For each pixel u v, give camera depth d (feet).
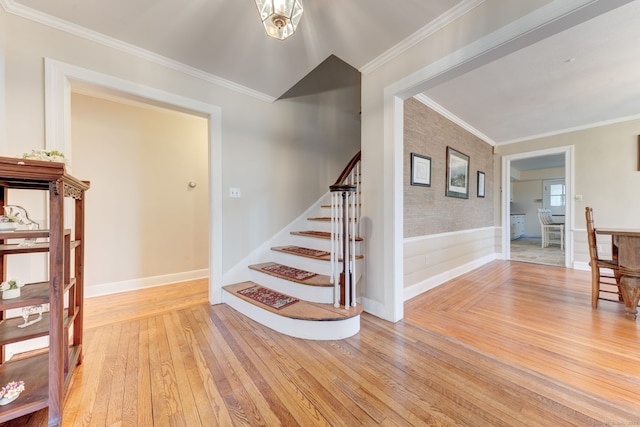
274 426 3.75
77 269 5.29
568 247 13.80
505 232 16.08
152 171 10.91
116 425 3.76
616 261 8.05
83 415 3.93
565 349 5.80
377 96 7.62
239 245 9.23
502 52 5.21
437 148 10.96
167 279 11.26
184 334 6.52
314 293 7.34
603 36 6.55
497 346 5.96
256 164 9.71
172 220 11.42
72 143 9.20
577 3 4.08
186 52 7.26
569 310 8.09
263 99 9.87
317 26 6.36
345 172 10.71
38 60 5.71
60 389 3.75
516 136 15.12
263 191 9.92
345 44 7.02
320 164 11.88
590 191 13.11
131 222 10.39
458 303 8.78
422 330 6.78
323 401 4.25
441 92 9.67
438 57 6.03
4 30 5.34
